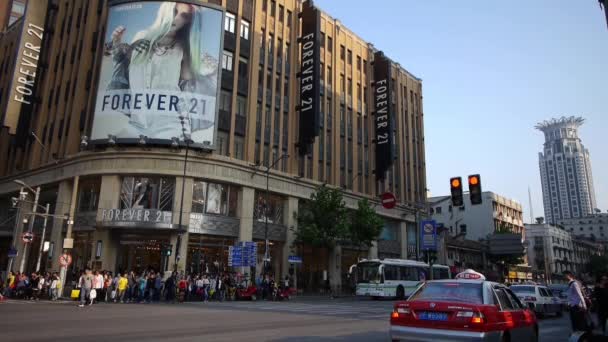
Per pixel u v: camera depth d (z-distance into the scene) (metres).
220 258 33.53
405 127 58.25
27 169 39.97
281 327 13.12
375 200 49.50
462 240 70.12
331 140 45.50
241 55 37.41
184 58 32.88
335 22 48.56
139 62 32.50
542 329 15.73
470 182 19.42
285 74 41.50
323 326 13.66
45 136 40.34
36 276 27.27
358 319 16.48
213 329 12.29
